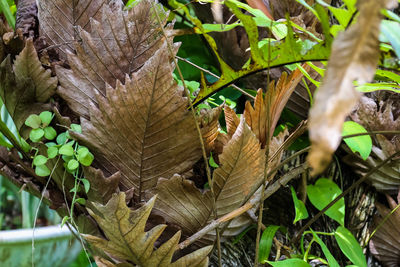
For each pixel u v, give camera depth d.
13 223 2.58
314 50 1.08
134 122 1.14
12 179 1.24
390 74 1.12
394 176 1.35
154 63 1.12
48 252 1.74
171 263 1.17
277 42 1.11
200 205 1.18
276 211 1.36
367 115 1.32
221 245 1.29
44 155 1.19
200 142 1.14
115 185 1.17
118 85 1.13
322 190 1.35
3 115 1.65
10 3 1.37
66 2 1.18
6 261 1.66
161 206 1.18
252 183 1.18
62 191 1.22
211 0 1.14
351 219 1.40
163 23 1.17
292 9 1.31
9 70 1.15
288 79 1.17
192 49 1.57
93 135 1.15
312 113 0.81
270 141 1.19
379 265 1.40
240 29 1.33
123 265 1.20
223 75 1.15
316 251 1.36
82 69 1.16
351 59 0.85
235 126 1.19
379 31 0.85
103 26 1.16
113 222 1.13
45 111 1.17
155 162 1.16
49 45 1.19
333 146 0.77
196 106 1.18
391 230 1.36
